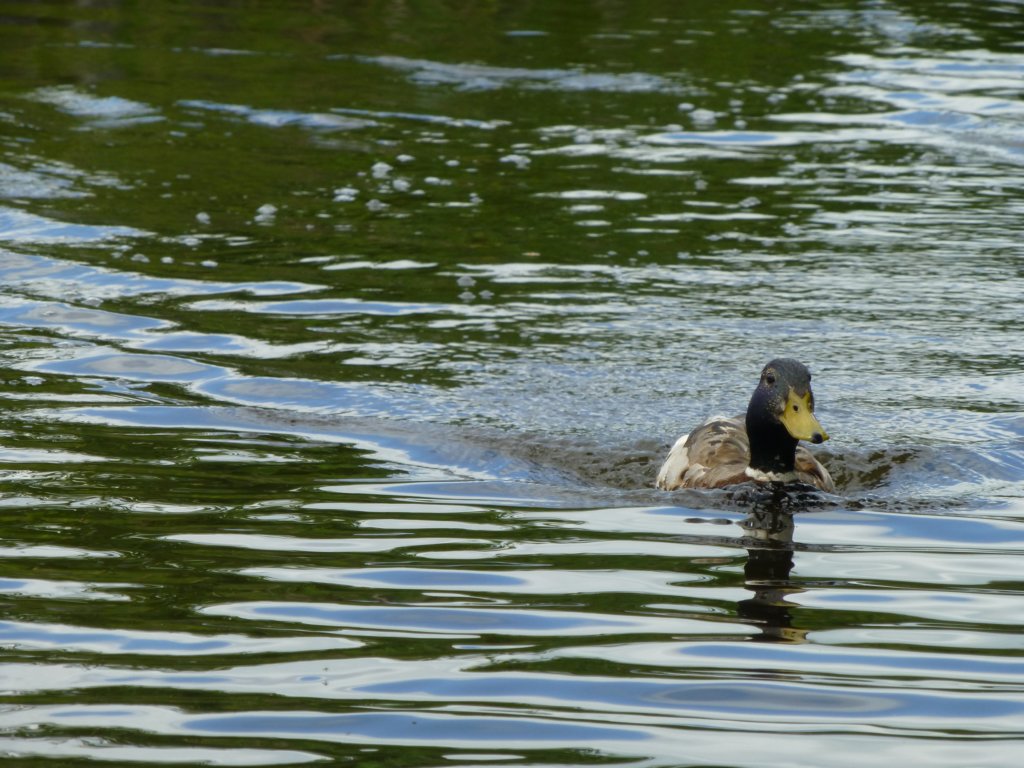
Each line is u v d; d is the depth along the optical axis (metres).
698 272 16.81
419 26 30.30
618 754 6.49
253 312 15.16
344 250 17.39
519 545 9.48
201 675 7.34
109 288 15.83
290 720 6.83
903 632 7.96
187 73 26.03
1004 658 7.60
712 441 11.34
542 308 15.45
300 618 8.12
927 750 6.52
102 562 8.98
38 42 28.00
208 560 9.05
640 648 7.72
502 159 21.55
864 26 30.95
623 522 10.05
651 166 21.34
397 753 6.49
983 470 11.30
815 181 20.75
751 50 28.75
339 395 12.79
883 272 16.88
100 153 21.22
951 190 20.45
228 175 20.42
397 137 22.55
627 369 13.62
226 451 11.35
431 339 14.40
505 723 6.80
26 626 7.95
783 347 14.34
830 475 11.24
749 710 6.96
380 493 10.52
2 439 11.45
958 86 26.22
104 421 11.98
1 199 18.94
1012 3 33.34
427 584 8.68
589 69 27.00
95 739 6.62
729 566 9.11
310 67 26.70
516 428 12.09
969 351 14.27
